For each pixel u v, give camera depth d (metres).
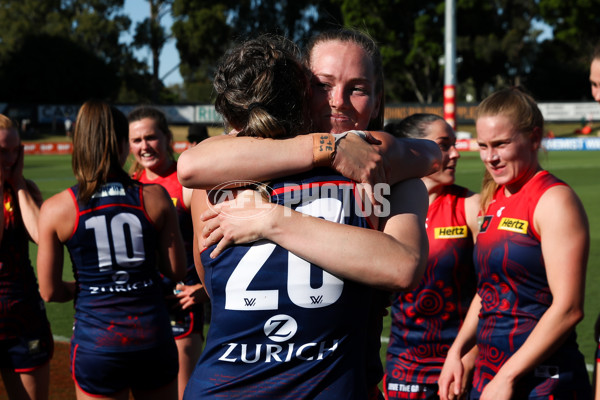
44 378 3.44
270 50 1.63
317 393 1.54
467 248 3.03
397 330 3.16
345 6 49.50
